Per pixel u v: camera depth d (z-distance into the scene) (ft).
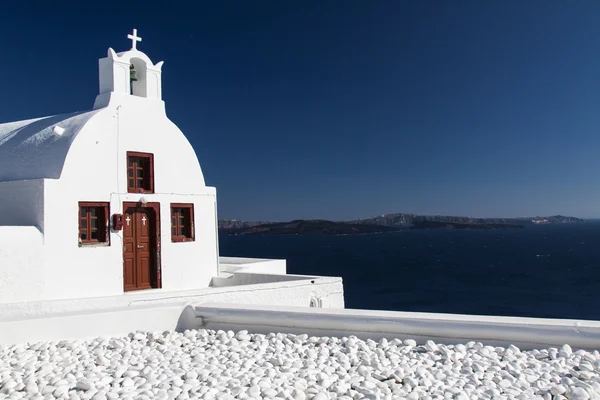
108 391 20.79
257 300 43.88
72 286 41.50
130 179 47.73
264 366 24.31
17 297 37.81
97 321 30.27
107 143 45.06
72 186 42.06
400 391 20.40
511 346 25.35
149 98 49.75
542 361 23.79
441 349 25.88
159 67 51.13
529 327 25.66
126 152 46.60
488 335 26.43
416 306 153.48
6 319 28.19
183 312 33.35
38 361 25.26
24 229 38.68
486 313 140.15
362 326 28.86
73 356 26.14
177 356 26.37
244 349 27.68
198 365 24.56
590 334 24.52
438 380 21.61
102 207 44.50
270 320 31.04
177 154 51.03
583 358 23.38
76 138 42.78
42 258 39.55
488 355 24.68
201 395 20.06
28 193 40.96
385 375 22.22
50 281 40.01
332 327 29.55
